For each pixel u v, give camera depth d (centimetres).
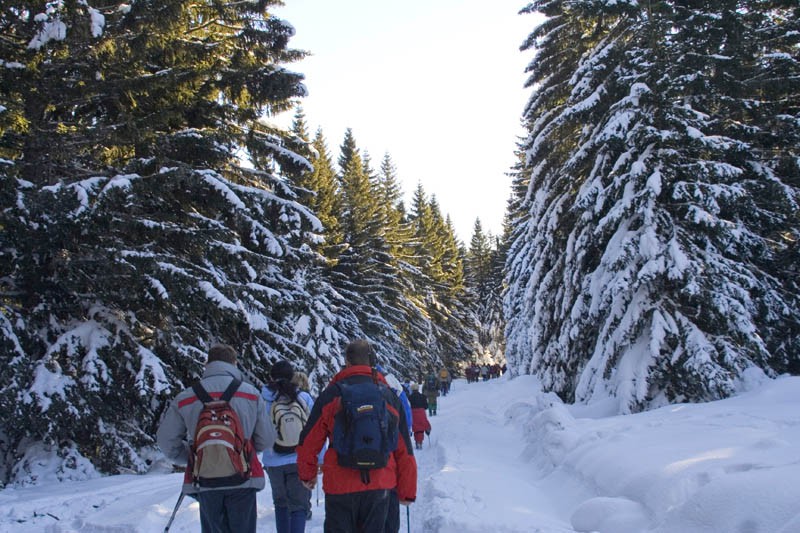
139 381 1117
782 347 1359
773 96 1562
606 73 1555
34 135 1137
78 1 1063
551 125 1675
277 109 1547
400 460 406
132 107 1301
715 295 1203
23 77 1105
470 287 7400
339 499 381
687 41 1483
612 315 1330
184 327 1298
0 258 1067
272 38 1442
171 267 1183
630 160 1350
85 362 1089
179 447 434
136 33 1195
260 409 439
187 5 1252
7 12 1126
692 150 1333
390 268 4050
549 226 1755
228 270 1409
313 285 2080
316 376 1834
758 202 1410
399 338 3962
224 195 1274
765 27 1644
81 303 1198
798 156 1441
